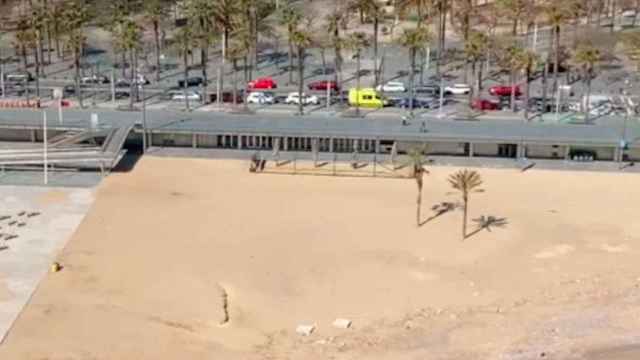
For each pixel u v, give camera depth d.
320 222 134.00
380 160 158.88
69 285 113.38
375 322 107.19
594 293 113.44
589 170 156.50
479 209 139.12
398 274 118.75
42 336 101.75
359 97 181.62
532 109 181.25
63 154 151.62
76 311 107.31
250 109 180.38
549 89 192.88
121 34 194.25
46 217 133.62
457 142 160.38
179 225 132.25
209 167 155.88
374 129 163.38
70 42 194.62
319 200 142.38
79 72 191.62
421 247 126.38
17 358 97.31
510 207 140.38
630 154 160.25
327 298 112.69
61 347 99.50
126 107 180.12
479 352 98.88
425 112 179.12
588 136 161.00
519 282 117.00
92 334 102.38
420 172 135.38
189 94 187.00
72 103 183.38
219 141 164.50
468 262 122.38
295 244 126.75
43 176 149.88
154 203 140.12
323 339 103.06
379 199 143.12
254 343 101.94
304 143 162.12
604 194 146.62
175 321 106.00
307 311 109.56
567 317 107.06
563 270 120.12
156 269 118.56
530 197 144.62
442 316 108.31
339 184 149.25
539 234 130.88
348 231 131.12
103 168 152.12
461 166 157.12
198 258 122.00
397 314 109.12
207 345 100.88
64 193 143.25
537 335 102.81
